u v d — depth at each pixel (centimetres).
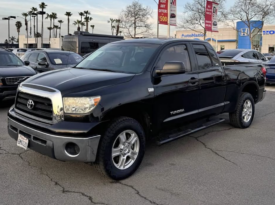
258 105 982
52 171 429
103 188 382
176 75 481
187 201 354
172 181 407
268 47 4772
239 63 755
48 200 349
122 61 479
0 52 961
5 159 467
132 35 3903
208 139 600
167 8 2062
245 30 4375
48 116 375
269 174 435
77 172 428
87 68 492
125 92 400
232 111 638
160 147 547
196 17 3597
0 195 358
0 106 873
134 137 414
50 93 372
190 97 505
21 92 416
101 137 375
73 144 363
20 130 400
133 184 396
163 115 460
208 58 564
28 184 388
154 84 441
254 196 369
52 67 1108
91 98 366
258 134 639
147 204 346
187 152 523
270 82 1360
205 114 551
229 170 448
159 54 469
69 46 2173
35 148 382
